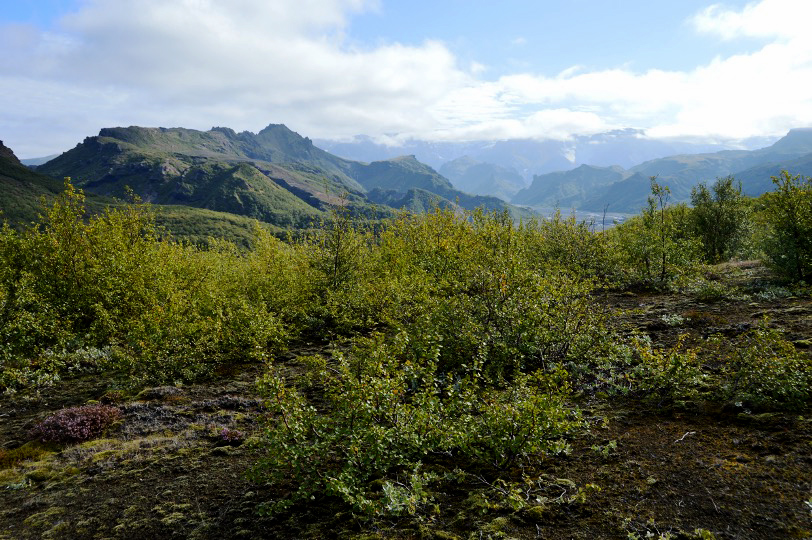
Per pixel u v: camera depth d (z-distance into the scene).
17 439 10.09
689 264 20.39
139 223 21.03
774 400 7.73
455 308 13.05
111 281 17.50
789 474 5.89
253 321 15.30
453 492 6.66
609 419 8.30
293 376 13.07
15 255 17.80
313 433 7.56
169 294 16.98
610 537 5.26
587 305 12.21
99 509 7.20
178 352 14.19
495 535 5.45
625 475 6.44
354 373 8.75
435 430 7.54
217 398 11.95
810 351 9.48
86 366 14.94
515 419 7.06
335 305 19.31
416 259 22.31
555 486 6.37
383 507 6.08
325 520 6.27
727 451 6.69
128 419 10.73
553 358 11.45
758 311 13.42
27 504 7.49
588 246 22.78
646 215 24.00
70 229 18.34
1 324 14.88
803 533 4.88
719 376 9.19
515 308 11.91
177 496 7.34
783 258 16.44
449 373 11.04
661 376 8.73
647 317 14.64
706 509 5.51
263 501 6.93
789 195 16.41
